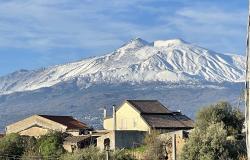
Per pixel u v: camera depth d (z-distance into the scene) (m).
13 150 111.31
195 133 80.38
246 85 20.41
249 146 20.28
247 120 20.34
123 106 133.88
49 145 112.38
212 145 77.81
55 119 144.38
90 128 143.12
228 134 94.31
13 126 148.62
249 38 20.30
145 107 131.00
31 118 146.00
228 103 97.75
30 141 115.25
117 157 88.12
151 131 112.75
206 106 97.50
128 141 117.00
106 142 117.88
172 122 127.06
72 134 134.88
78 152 91.06
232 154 77.88
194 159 78.31
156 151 95.56
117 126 134.50
